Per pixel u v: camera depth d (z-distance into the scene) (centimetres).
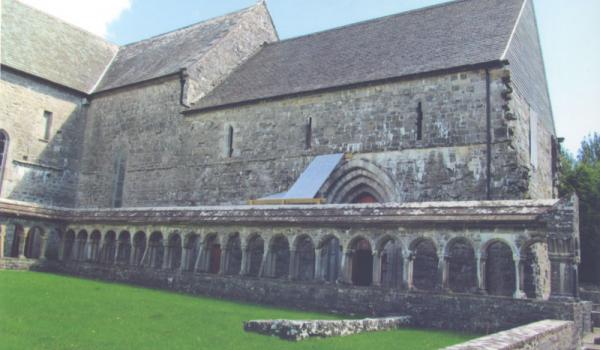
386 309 1695
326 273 2466
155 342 1051
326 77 2980
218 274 2172
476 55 2464
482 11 2898
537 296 2109
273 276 2138
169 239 2489
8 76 3725
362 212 1916
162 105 3631
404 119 2578
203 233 2361
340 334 1298
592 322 1969
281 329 1190
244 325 1264
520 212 1612
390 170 2567
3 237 2694
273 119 3061
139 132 3738
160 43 4447
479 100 2377
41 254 2859
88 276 2680
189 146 3422
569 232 1505
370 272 2473
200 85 3572
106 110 4025
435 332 1488
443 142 2439
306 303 1864
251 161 3097
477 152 2339
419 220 1761
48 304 1457
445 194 2389
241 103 3184
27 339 994
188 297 1995
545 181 2962
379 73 2731
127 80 3972
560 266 1509
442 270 1700
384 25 3309
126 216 2717
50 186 3938
